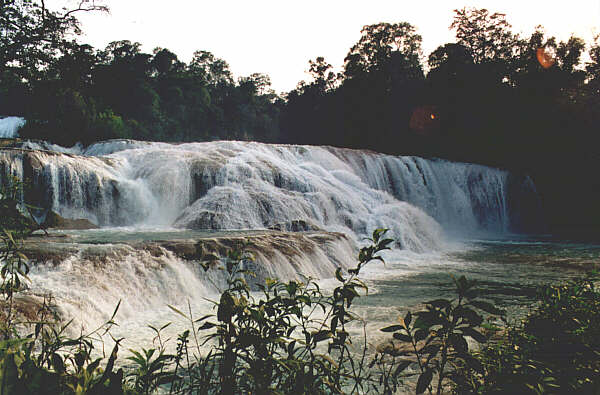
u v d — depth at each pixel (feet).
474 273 52.03
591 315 16.88
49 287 28.86
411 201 106.01
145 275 34.71
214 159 74.43
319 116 239.71
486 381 11.31
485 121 149.18
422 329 8.04
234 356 7.94
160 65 326.24
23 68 134.72
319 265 47.98
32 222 10.55
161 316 31.22
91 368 6.69
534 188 125.49
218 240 41.65
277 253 43.27
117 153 76.02
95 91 248.73
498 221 118.93
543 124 135.23
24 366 6.18
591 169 122.01
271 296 36.37
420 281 46.24
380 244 8.55
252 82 385.09
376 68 209.36
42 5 128.26
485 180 118.93
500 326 25.32
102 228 59.93
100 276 32.35
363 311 32.91
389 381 18.85
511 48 174.29
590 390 11.84
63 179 61.26
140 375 8.21
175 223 62.75
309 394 8.23
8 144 95.86
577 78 140.67
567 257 66.39
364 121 200.44
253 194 66.03
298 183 74.90
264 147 89.45
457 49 170.19
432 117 167.63
